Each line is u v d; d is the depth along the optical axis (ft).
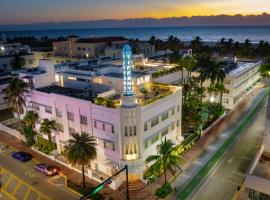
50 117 201.05
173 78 251.60
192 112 214.90
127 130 152.87
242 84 306.55
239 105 297.74
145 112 160.35
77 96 188.55
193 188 154.61
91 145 155.53
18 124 258.37
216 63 259.80
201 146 203.41
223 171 170.30
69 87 225.15
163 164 148.25
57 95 187.21
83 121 177.06
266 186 101.09
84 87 214.48
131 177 160.15
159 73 229.04
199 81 279.69
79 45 439.22
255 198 108.17
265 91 352.08
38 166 178.40
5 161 193.06
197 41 608.19
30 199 150.92
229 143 207.51
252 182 103.81
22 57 402.93
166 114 182.39
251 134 222.89
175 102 189.98
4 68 387.14
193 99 239.91
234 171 169.99
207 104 257.14
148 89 197.06
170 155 147.02
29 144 212.84
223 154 191.31
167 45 609.01
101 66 231.50
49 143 202.90
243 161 181.37
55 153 195.31
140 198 147.33
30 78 216.74
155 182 161.27
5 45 510.58
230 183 158.10
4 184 165.58
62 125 191.83
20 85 212.23
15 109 230.27
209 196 147.02
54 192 156.04
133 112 150.82
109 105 161.58
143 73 205.46
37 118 210.18
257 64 363.76
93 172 166.81
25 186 163.02
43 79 221.25
